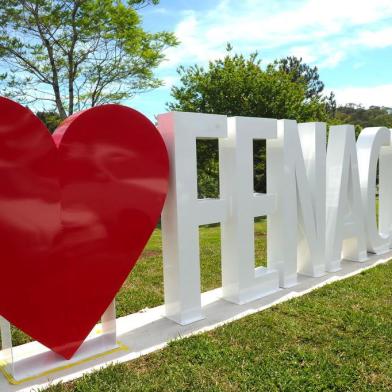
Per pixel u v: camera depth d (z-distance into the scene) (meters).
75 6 13.41
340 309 4.39
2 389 3.06
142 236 3.70
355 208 6.27
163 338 3.84
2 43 13.09
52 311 3.24
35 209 3.05
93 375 3.18
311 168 5.57
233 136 4.47
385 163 7.24
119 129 3.46
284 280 5.18
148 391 2.96
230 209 4.58
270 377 3.12
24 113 2.93
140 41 14.43
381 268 5.95
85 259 3.36
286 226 5.14
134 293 5.18
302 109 16.56
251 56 16.81
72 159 3.21
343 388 2.98
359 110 54.09
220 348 3.58
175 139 3.95
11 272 2.99
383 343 3.62
